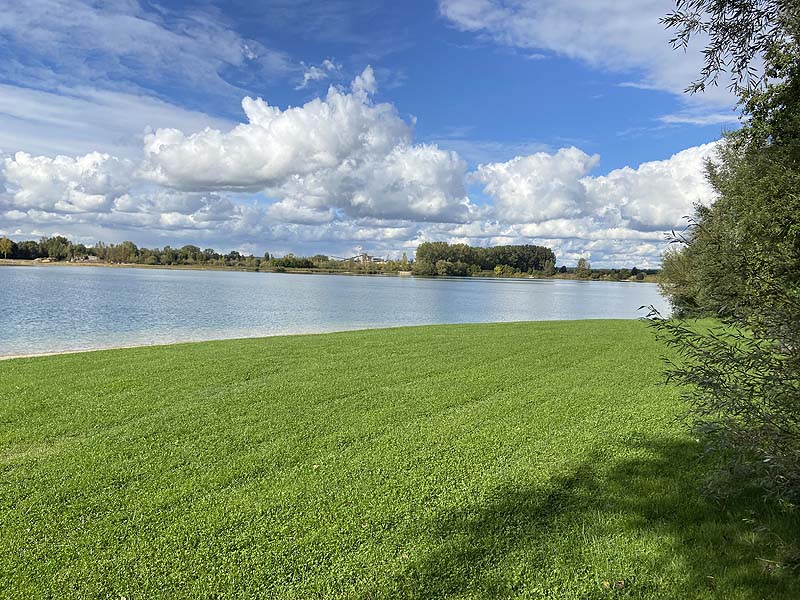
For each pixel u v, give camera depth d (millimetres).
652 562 3889
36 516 4738
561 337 19234
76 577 3787
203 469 5930
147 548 4188
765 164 8711
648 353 15258
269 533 4438
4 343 19578
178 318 29828
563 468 5898
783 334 3557
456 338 18734
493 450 6582
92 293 47844
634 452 6402
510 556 4031
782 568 3594
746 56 4176
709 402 4211
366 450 6602
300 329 25500
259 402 9055
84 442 6863
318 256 176750
